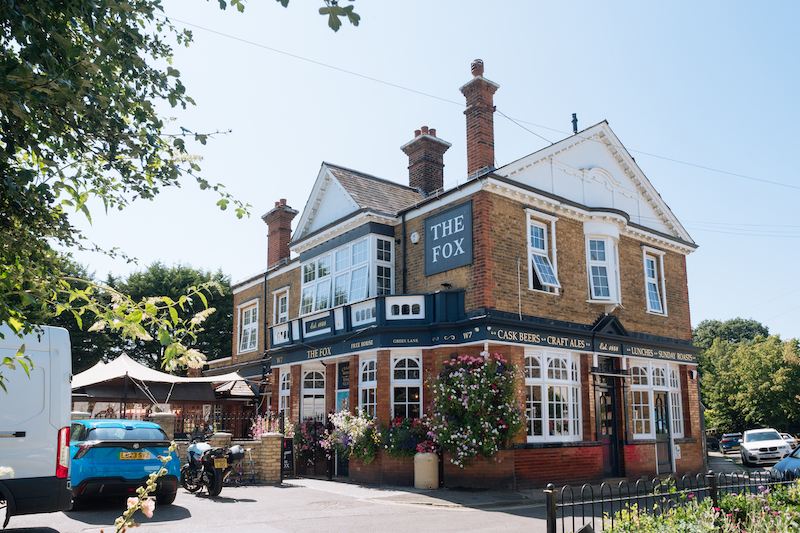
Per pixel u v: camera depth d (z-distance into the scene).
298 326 19.39
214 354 37.12
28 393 7.92
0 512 8.37
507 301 15.06
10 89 3.14
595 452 15.96
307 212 21.14
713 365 52.12
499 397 14.05
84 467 9.93
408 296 15.71
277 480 15.42
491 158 17.23
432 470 14.15
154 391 19.80
